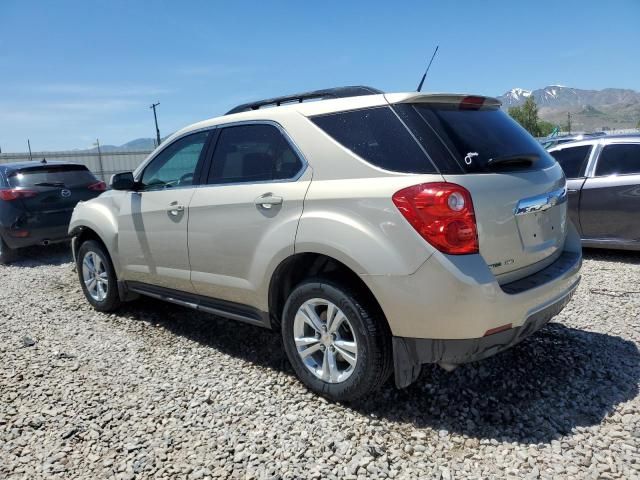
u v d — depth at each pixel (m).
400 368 2.86
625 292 5.19
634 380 3.32
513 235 2.86
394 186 2.74
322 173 3.09
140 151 32.19
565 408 3.03
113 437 2.92
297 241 3.10
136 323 4.85
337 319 3.05
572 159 7.06
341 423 2.96
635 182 6.39
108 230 4.77
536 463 2.55
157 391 3.44
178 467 2.62
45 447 2.84
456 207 2.62
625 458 2.55
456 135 2.87
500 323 2.70
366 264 2.79
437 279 2.62
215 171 3.82
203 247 3.80
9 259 8.48
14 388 3.52
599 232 6.73
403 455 2.67
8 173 8.37
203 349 4.15
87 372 3.77
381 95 3.03
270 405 3.19
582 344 3.88
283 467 2.59
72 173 8.91
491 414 3.00
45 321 4.98
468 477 2.48
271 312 3.47
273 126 3.45
